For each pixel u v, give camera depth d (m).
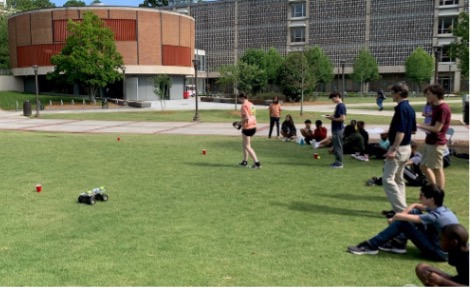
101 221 6.43
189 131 21.23
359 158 11.85
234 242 5.52
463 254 3.83
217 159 12.23
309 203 7.43
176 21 59.34
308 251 5.23
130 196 7.95
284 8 78.75
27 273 4.60
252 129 10.70
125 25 54.91
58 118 30.08
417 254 5.20
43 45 54.78
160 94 45.22
